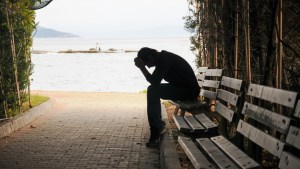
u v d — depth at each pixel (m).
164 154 5.25
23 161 5.77
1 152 6.30
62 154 6.14
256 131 3.65
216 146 4.36
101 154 6.11
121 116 9.80
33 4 8.45
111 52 87.19
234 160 3.64
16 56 9.37
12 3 8.19
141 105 12.12
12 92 9.12
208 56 8.94
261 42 5.92
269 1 5.53
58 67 39.53
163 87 6.58
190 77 6.69
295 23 4.94
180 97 6.64
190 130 5.12
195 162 3.84
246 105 4.16
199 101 6.81
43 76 29.19
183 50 80.19
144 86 22.25
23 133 7.75
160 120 6.48
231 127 5.96
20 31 9.62
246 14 5.44
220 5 7.20
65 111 10.70
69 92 16.05
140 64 6.41
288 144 2.94
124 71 33.25
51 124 8.71
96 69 36.00
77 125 8.56
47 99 12.23
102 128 8.20
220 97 5.52
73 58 60.00
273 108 5.09
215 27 7.45
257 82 6.18
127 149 6.41
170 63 6.41
